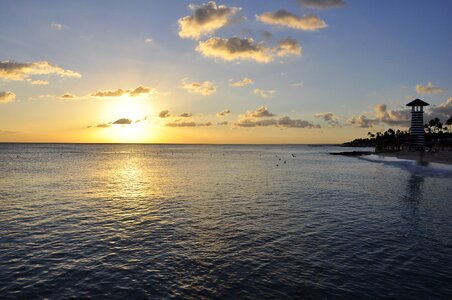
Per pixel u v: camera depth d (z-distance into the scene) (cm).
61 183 4697
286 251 1805
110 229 2236
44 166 7944
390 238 2044
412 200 3394
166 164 9350
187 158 13325
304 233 2152
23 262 1641
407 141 16262
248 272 1523
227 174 6300
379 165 9150
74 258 1697
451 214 2720
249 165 9094
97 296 1306
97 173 6319
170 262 1644
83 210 2833
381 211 2836
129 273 1516
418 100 13375
